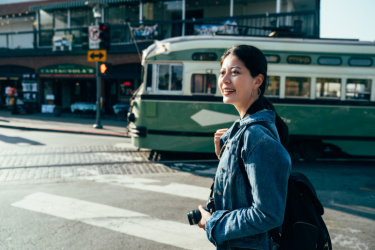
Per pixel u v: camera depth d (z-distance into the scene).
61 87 22.38
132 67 18.31
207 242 3.80
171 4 17.64
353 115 8.03
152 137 8.20
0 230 3.97
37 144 9.99
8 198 5.16
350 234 4.02
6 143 10.05
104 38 12.54
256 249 1.33
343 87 8.00
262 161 1.22
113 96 21.00
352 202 5.21
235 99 1.40
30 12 22.16
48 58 20.48
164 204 5.02
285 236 1.37
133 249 3.58
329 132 8.06
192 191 5.70
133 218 4.44
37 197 5.22
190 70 8.08
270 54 7.97
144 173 6.90
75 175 6.61
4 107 23.83
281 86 8.00
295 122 8.05
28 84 21.58
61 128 13.45
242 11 16.64
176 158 8.46
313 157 8.40
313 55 7.98
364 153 8.13
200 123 8.10
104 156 8.44
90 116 19.06
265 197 1.19
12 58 21.42
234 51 1.39
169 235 3.95
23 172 6.76
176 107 8.10
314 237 1.32
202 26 15.45
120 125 15.24
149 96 8.16
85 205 4.89
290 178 1.46
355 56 7.97
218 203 1.46
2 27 23.97
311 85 8.00
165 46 8.08
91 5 13.06
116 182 6.18
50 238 3.78
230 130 1.54
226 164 1.39
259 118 1.33
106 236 3.88
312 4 15.80
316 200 1.43
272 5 15.94
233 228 1.28
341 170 7.48
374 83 8.00
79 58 19.69
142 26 17.25
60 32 20.84
